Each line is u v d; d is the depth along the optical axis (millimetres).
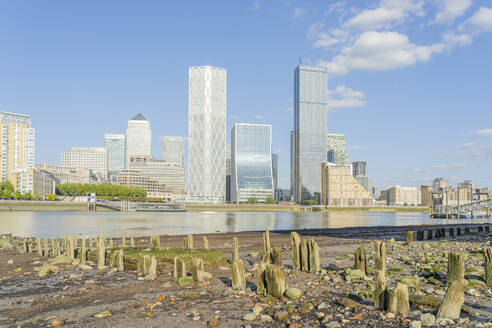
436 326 12273
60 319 14227
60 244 41562
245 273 21844
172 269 23750
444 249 33969
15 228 84375
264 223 122125
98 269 25359
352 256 29625
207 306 15484
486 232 64312
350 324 12680
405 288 13562
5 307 16141
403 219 173500
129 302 16500
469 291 16547
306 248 22734
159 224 104625
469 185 177875
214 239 51031
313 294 16797
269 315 14000
